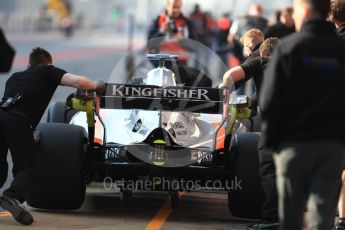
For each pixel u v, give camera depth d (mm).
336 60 11578
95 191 20750
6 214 17266
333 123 11383
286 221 11531
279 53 11602
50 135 16766
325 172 11281
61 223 16391
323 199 11203
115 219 17203
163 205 19281
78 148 16734
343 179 15633
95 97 16703
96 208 18375
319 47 11562
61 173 16641
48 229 15766
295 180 11406
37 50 16906
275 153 11781
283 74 11547
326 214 11203
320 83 11477
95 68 63250
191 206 19266
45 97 16312
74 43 117688
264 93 11602
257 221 17406
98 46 110250
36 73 16312
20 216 15758
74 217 17109
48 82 16328
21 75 16391
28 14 165250
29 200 17000
